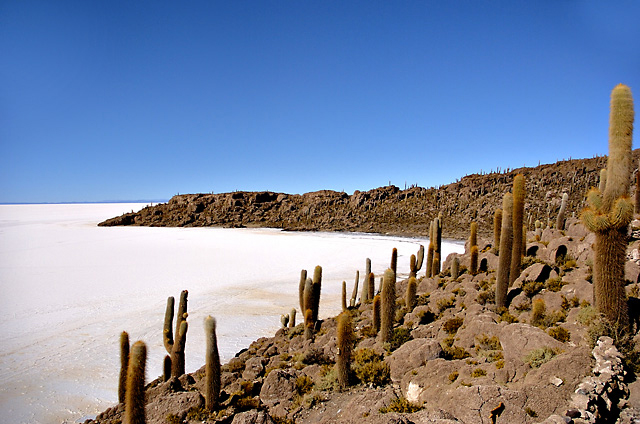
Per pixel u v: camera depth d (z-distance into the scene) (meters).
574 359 6.25
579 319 8.02
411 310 13.46
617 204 7.21
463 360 7.82
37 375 16.08
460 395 6.12
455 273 15.62
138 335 20.64
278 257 51.47
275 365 11.34
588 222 7.66
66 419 12.89
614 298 7.36
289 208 122.69
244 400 8.24
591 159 91.25
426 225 86.88
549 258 13.52
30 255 52.28
